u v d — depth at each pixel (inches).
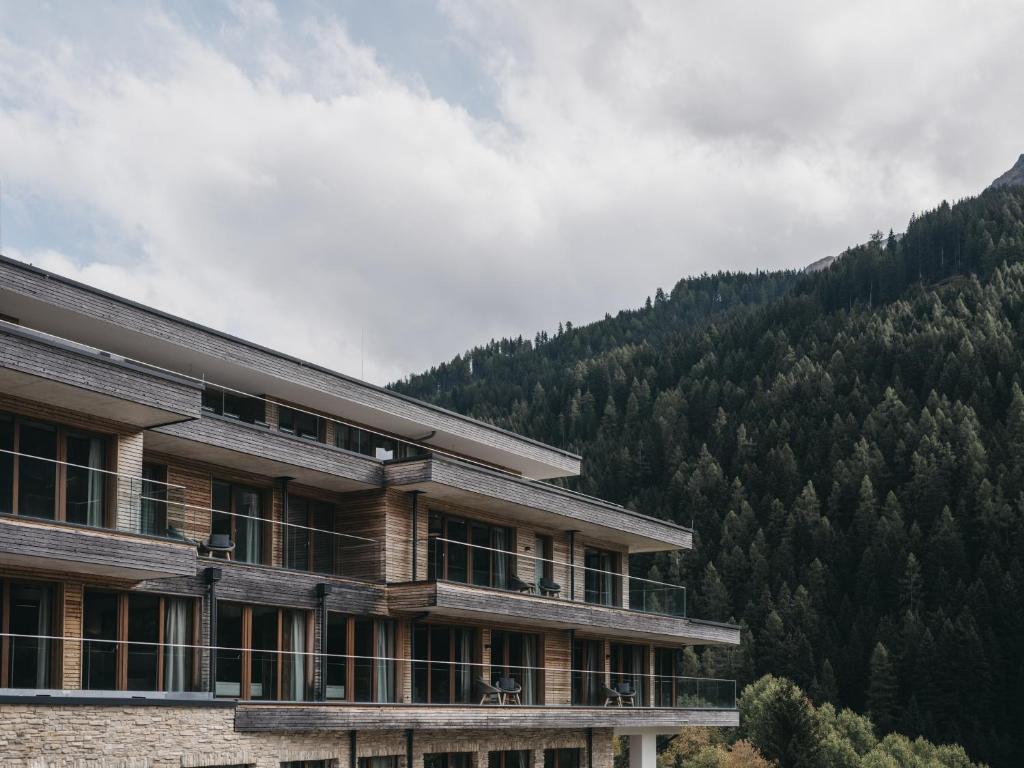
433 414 1409.9
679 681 1738.4
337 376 1275.8
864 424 5246.1
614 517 1590.8
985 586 4138.8
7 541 824.9
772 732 3036.4
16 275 964.6
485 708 1284.4
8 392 887.1
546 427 6811.0
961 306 6230.3
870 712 3801.7
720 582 4387.3
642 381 6978.4
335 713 1086.4
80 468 924.6
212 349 1138.7
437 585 1221.7
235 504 1156.5
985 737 3686.0
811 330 6820.9
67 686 905.5
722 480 5216.5
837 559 4571.9
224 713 975.0
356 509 1274.6
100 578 949.2
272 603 1105.4
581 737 1505.9
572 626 1483.8
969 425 4948.3
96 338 1081.4
